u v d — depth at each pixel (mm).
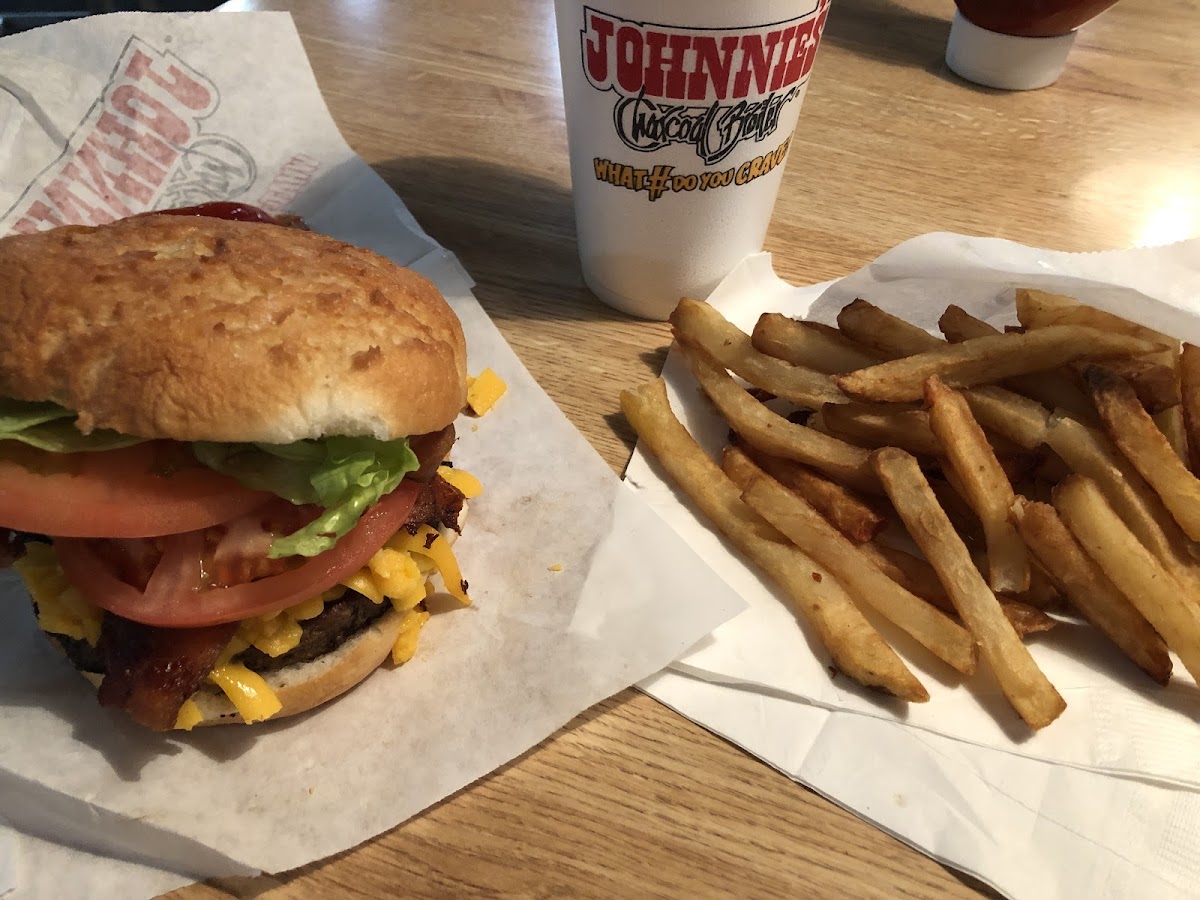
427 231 396
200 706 222
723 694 244
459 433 303
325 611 227
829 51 551
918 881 213
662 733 239
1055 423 258
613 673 242
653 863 214
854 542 262
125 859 212
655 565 266
